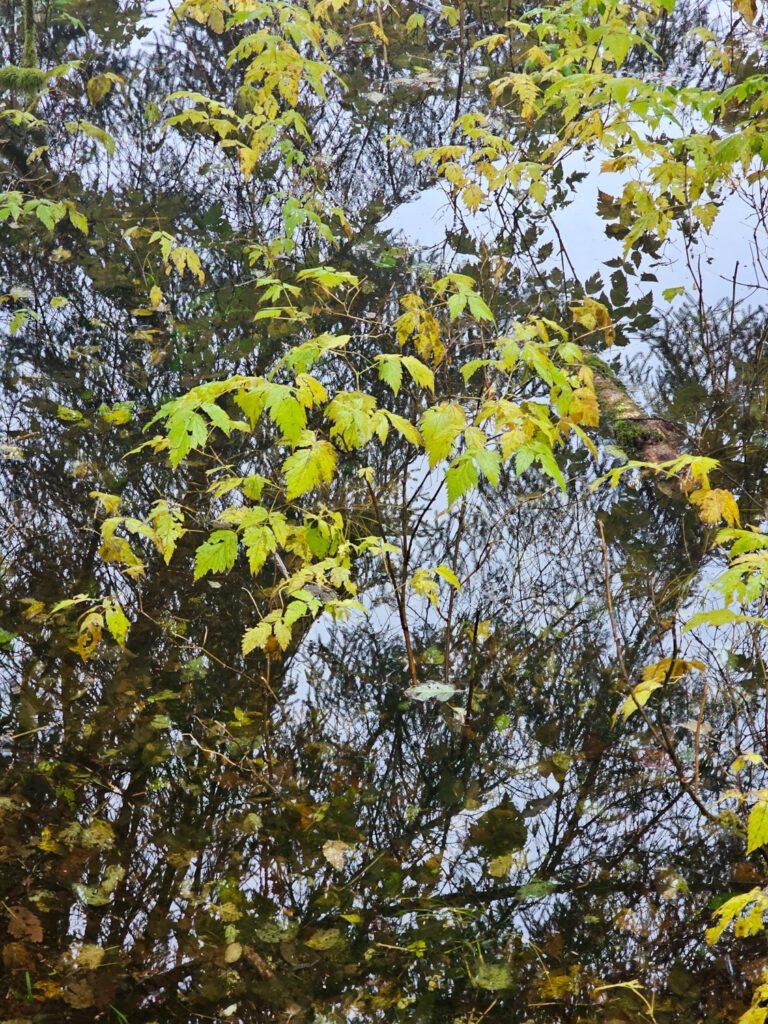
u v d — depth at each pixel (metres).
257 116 4.38
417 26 5.80
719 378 3.66
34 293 4.18
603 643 2.76
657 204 3.55
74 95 5.33
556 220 4.61
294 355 2.30
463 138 5.12
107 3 5.98
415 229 4.60
